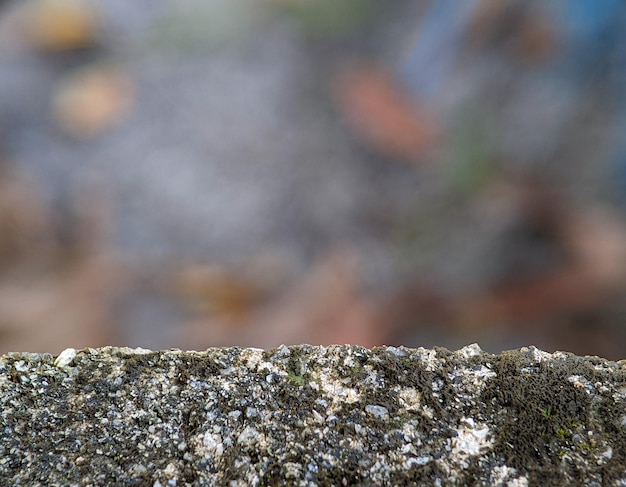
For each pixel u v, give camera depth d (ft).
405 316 2.82
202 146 3.31
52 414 1.26
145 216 3.12
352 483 1.23
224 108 3.43
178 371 1.30
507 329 2.72
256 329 2.82
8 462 1.23
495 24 3.56
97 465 1.24
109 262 2.99
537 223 2.99
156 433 1.26
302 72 3.57
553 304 2.75
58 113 3.44
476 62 3.52
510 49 3.51
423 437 1.25
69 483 1.22
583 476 1.22
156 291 2.91
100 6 3.79
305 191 3.18
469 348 1.32
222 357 1.32
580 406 1.27
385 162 3.27
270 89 3.49
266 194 3.17
